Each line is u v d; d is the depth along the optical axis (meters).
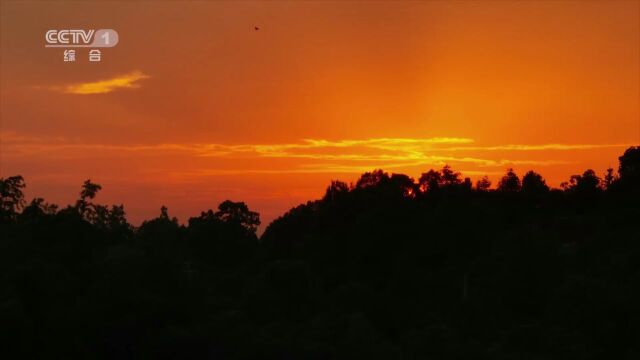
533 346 73.50
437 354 72.62
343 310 86.06
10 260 83.94
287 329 79.69
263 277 92.56
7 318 67.38
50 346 70.19
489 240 103.81
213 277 98.06
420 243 103.38
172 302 78.88
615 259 88.94
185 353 73.00
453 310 84.75
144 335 74.88
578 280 79.44
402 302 90.25
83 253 91.25
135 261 83.50
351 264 103.62
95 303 77.50
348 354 72.56
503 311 84.62
